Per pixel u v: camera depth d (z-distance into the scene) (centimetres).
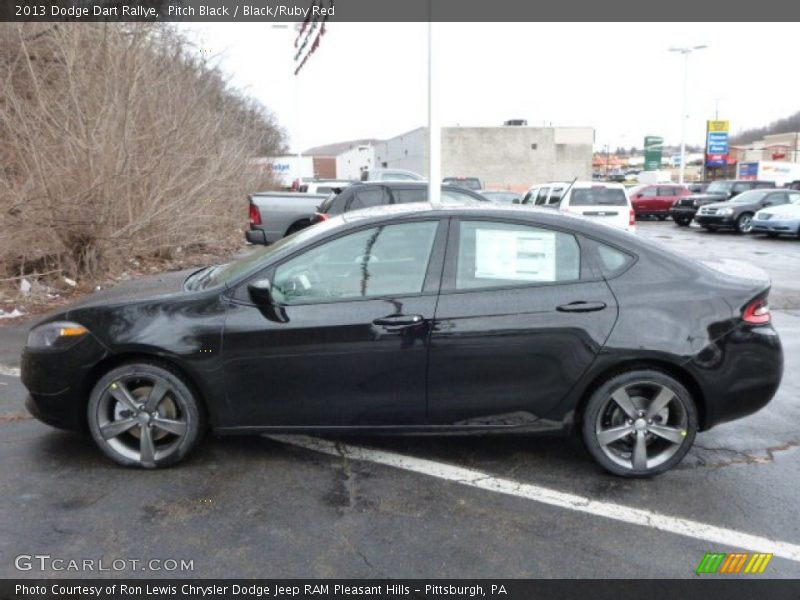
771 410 487
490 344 355
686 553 301
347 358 357
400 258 365
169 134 937
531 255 365
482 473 378
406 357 357
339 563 290
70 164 822
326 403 364
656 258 369
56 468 373
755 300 364
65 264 895
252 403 364
